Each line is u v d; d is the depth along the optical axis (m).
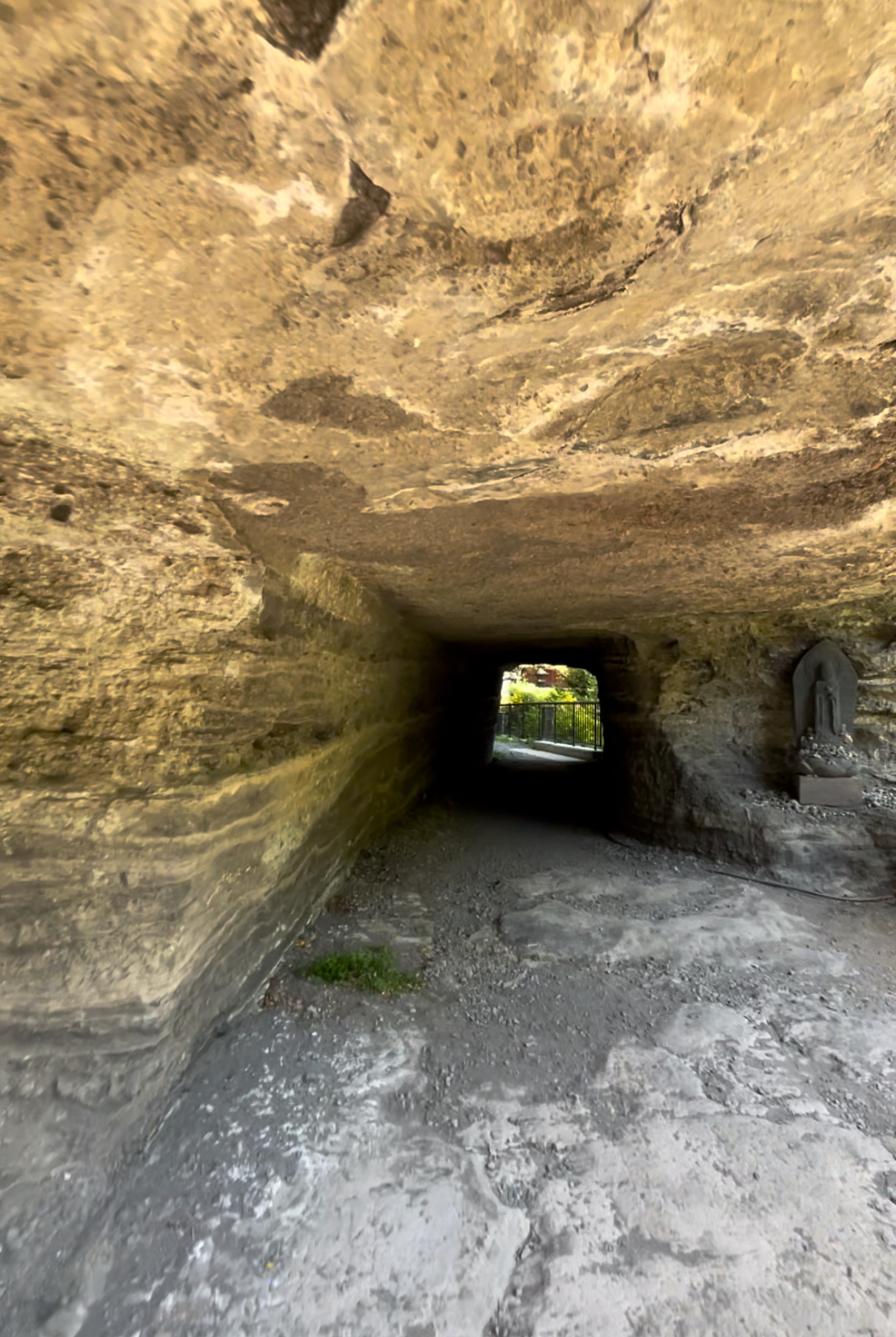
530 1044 3.09
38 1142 2.12
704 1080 2.84
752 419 2.02
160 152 1.07
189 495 2.39
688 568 3.76
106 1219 2.12
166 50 0.91
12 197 1.15
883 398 1.91
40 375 1.67
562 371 1.75
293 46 0.91
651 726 6.29
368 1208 2.20
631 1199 2.24
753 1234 2.11
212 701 2.86
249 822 3.13
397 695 6.25
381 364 1.70
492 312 1.50
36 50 0.90
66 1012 2.29
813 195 1.20
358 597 4.38
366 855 5.54
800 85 0.98
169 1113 2.56
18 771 2.37
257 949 3.38
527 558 3.59
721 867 5.46
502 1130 2.55
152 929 2.46
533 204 1.20
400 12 0.87
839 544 3.25
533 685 22.03
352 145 1.07
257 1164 2.36
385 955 3.86
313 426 2.00
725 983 3.64
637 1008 3.39
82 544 2.36
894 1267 1.99
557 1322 1.85
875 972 3.77
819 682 5.41
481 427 2.04
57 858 2.38
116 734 2.55
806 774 5.37
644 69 0.96
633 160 1.11
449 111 1.02
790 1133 2.53
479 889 5.11
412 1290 1.94
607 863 5.74
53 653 2.45
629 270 1.37
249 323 1.52
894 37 0.90
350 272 1.36
